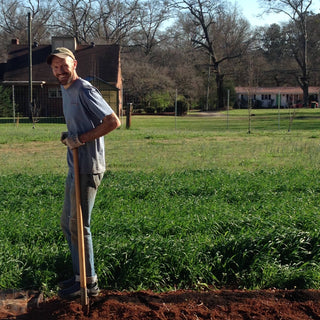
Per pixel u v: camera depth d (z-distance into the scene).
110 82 43.31
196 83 61.03
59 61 4.19
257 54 75.62
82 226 4.23
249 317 4.14
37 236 5.76
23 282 4.76
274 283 4.93
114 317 4.11
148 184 8.95
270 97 75.19
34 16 71.00
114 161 13.31
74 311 4.18
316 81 78.25
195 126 32.12
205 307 4.34
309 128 28.56
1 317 4.16
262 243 5.42
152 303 4.36
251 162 13.09
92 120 4.34
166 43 73.75
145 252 5.01
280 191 8.75
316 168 11.65
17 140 19.53
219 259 5.12
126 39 71.75
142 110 53.22
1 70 45.72
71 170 4.43
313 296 4.55
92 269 4.49
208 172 10.62
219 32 70.12
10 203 7.50
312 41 71.06
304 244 5.48
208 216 6.37
